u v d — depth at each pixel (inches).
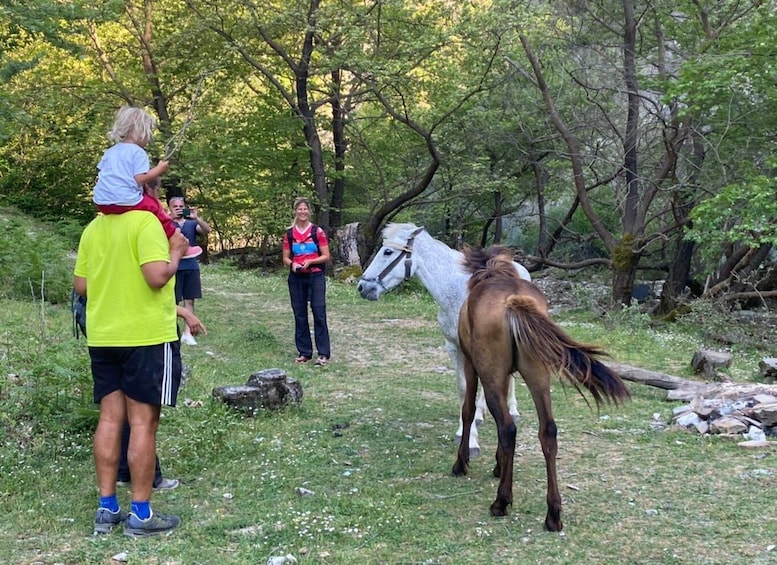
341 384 347.3
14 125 851.4
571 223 1018.7
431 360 406.6
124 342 174.7
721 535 182.5
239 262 1083.9
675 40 710.5
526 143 863.1
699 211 528.1
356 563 167.5
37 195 1019.3
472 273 217.0
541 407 184.2
